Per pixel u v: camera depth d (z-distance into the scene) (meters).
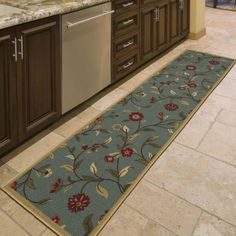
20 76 1.91
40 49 2.00
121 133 2.38
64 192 1.83
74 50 2.32
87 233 1.58
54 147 2.21
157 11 3.41
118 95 2.94
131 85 3.13
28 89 2.01
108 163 2.07
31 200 1.76
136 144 2.26
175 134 2.38
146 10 3.19
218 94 2.98
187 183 1.91
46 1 2.20
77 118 2.57
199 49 4.14
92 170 2.00
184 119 2.57
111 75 2.90
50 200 1.77
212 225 1.64
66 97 2.39
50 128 2.42
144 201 1.78
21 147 2.19
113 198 1.79
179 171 2.01
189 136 2.36
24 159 2.08
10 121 1.95
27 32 1.85
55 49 2.12
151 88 3.07
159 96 2.93
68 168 2.01
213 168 2.04
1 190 1.82
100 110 2.69
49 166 2.03
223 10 6.26
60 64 2.22
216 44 4.35
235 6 6.54
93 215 1.68
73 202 1.76
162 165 2.05
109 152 2.17
